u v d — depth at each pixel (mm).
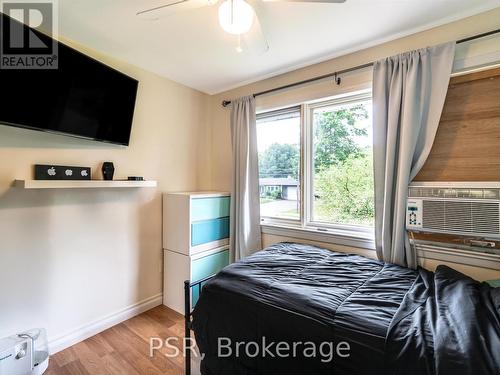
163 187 2541
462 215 1542
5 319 1597
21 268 1660
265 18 1609
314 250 2018
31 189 1696
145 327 2131
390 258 1787
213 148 3027
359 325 992
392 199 1794
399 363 847
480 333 830
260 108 2619
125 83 2023
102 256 2082
